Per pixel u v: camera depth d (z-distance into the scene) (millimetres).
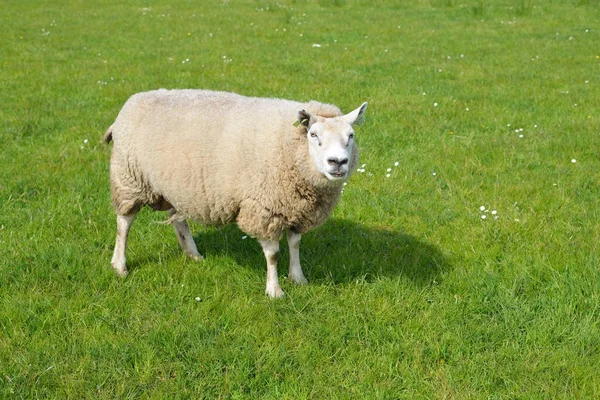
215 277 5531
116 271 5578
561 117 9859
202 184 5086
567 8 20188
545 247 5883
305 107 4977
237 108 5176
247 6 22750
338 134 4574
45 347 4496
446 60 14102
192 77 12625
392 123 9672
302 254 5961
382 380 4332
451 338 4680
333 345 4664
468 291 5312
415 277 5500
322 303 5133
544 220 6430
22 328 4754
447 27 18062
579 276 5297
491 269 5551
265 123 4965
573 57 14062
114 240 6164
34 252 5793
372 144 8758
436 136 9117
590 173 7660
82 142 8867
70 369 4344
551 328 4734
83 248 5965
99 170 7895
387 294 5277
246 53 14953
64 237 6164
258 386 4262
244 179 4930
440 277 5527
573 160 7855
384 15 20406
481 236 6188
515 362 4422
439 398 4121
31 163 8023
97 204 6953
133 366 4418
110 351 4480
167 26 18703
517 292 5273
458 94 11289
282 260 5820
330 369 4387
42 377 4227
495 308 5059
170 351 4504
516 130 9234
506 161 8078
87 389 4176
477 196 7105
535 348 4527
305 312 5035
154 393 4148
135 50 15367
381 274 5562
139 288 5312
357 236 6270
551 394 4133
